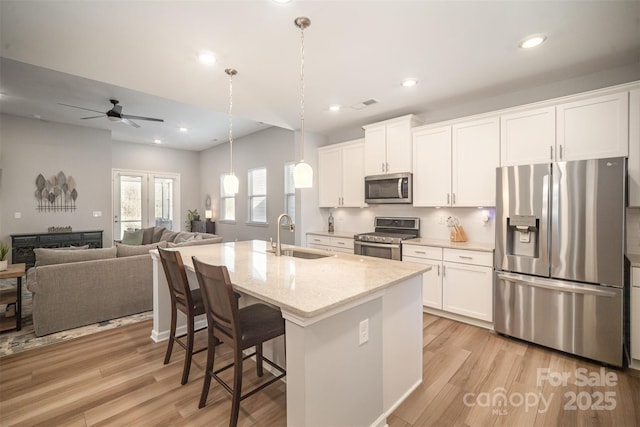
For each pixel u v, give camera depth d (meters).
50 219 5.77
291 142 5.84
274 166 6.21
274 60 2.54
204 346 2.72
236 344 1.61
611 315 2.29
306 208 4.91
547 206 2.57
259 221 6.70
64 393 2.03
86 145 6.13
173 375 2.24
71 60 2.51
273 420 1.78
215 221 8.05
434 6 1.88
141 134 6.73
